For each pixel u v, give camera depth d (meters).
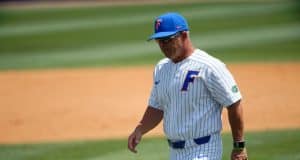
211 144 16.08
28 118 36.22
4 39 73.75
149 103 17.25
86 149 29.22
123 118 35.28
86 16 93.75
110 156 27.78
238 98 15.85
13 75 50.47
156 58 56.06
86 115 36.31
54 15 97.31
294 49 57.75
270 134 30.39
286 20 78.56
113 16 92.06
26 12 104.12
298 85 41.78
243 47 60.00
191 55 16.05
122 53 59.69
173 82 16.09
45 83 46.41
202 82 15.83
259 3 101.69
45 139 31.62
